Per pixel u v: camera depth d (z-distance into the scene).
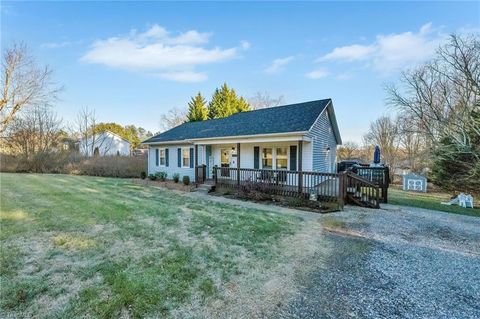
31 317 2.71
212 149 15.24
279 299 3.19
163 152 17.67
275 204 9.69
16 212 7.01
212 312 2.89
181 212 7.74
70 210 7.48
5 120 21.34
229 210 8.27
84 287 3.31
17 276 3.55
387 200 11.82
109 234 5.47
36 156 21.45
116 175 20.25
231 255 4.57
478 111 13.08
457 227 6.94
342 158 33.56
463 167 13.95
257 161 13.00
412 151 23.42
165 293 3.24
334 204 8.83
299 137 10.19
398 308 3.04
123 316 2.76
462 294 3.40
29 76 21.72
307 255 4.69
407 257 4.70
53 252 4.43
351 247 5.17
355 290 3.46
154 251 4.61
